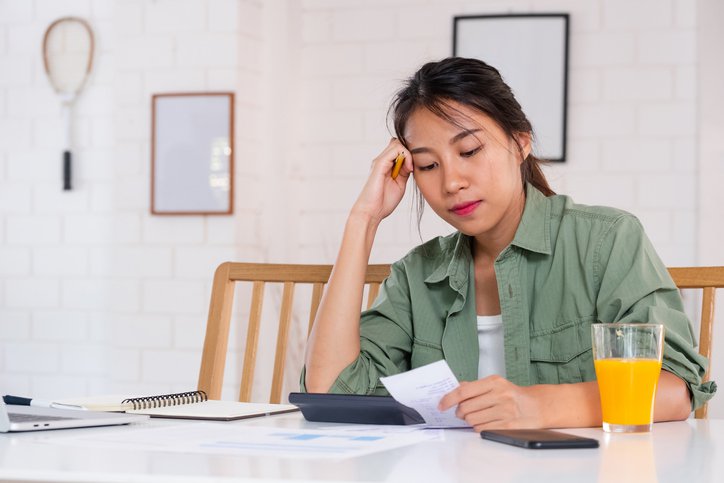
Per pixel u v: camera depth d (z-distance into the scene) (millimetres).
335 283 1653
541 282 1613
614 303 1506
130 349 3729
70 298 3979
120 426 1238
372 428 1240
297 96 3842
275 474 851
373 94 3801
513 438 1050
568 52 3633
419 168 1598
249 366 1933
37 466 896
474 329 1672
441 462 931
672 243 3607
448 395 1188
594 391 1245
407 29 3773
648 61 3623
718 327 3443
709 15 3557
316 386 1611
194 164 3670
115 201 3760
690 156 3598
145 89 3730
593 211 1620
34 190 4020
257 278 1960
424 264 1761
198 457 952
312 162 3848
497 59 3682
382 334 1731
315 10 3842
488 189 1547
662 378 1330
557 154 3637
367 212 1690
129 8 3746
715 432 1190
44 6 4016
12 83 4027
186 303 3682
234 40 3648
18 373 4016
